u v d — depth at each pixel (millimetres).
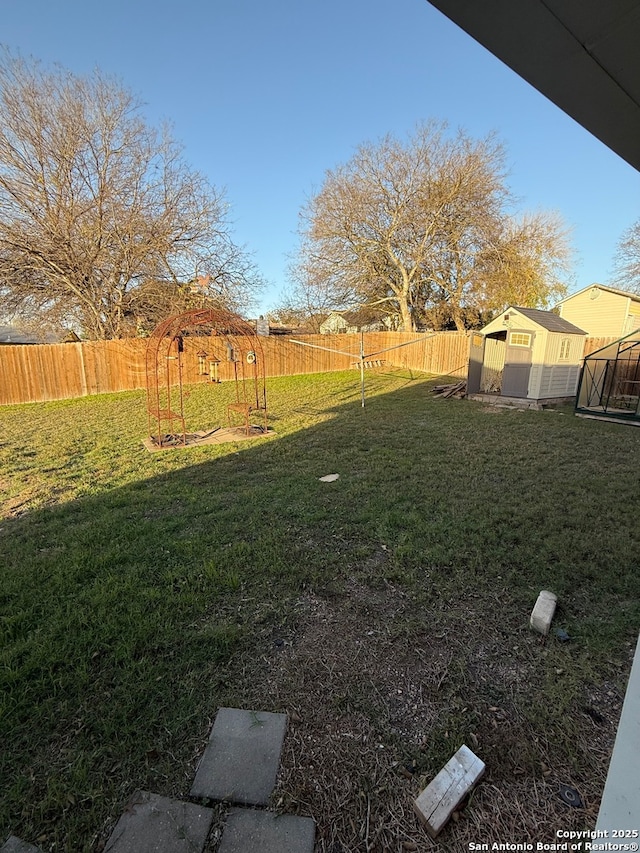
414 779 1440
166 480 4629
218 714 1695
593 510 3617
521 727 1620
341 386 12680
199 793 1403
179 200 13898
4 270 11555
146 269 13664
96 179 12711
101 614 2285
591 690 1790
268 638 2125
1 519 3709
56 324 13398
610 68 876
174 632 2156
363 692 1796
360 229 18906
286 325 22031
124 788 1420
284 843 1260
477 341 10352
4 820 1323
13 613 2334
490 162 17047
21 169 11664
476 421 7637
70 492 4324
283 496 4047
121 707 1717
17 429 7402
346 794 1397
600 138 1213
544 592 2365
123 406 9711
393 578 2627
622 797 940
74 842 1265
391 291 20984
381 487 4227
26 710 1705
